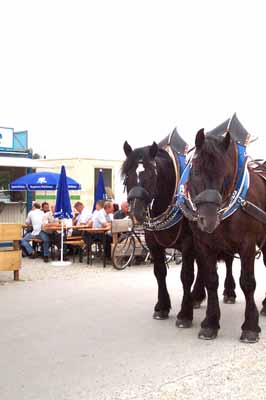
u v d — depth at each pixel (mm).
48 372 4789
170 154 6438
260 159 6934
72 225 12930
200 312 7230
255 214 5562
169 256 11727
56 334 6062
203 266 5957
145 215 5883
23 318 6812
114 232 11062
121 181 6180
